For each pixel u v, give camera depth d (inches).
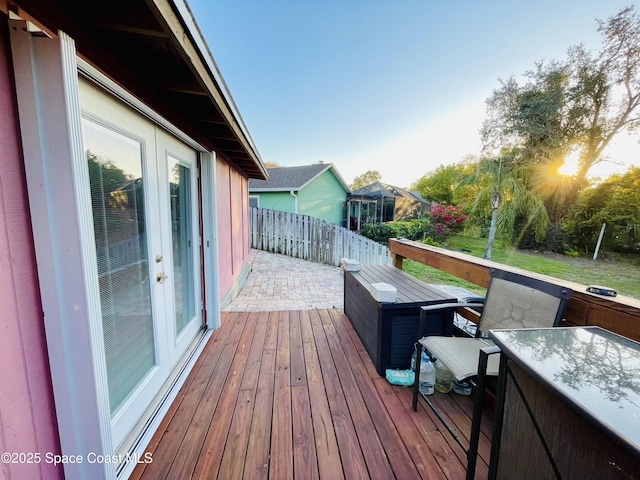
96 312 43.8
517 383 40.3
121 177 60.7
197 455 58.6
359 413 72.0
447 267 99.5
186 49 49.1
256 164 190.9
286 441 62.7
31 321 37.9
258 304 163.0
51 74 36.4
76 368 42.4
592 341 43.4
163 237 80.7
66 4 39.7
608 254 242.4
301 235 318.7
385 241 464.4
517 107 343.0
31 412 37.9
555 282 62.2
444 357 63.6
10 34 34.2
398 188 697.6
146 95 65.1
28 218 37.3
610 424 26.0
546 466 34.6
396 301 86.5
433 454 59.9
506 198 345.1
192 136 97.0
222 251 147.6
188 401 75.7
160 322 78.6
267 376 87.6
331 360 97.3
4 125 34.0
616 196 257.1
